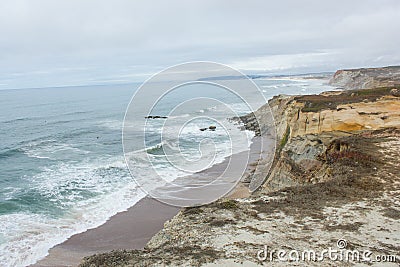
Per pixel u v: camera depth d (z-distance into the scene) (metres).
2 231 13.54
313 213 8.86
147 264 6.57
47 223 14.29
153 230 12.93
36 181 20.78
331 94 29.59
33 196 17.69
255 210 9.35
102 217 14.41
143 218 13.94
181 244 7.58
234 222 8.55
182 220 8.96
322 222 8.27
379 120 17.84
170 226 8.84
